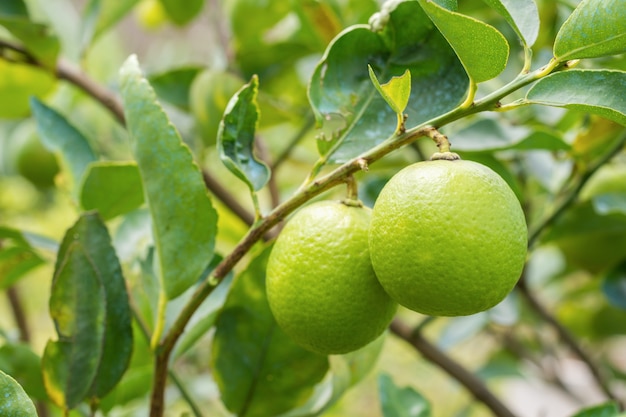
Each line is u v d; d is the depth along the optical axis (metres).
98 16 0.77
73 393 0.53
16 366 0.58
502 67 0.48
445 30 0.47
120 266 0.54
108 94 0.76
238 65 0.80
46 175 0.90
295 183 0.97
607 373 0.90
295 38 0.82
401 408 0.62
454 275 0.47
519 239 0.48
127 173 0.59
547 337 1.00
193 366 0.96
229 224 0.77
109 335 0.54
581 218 0.70
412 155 0.79
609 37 0.47
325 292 0.50
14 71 0.76
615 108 0.48
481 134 0.65
